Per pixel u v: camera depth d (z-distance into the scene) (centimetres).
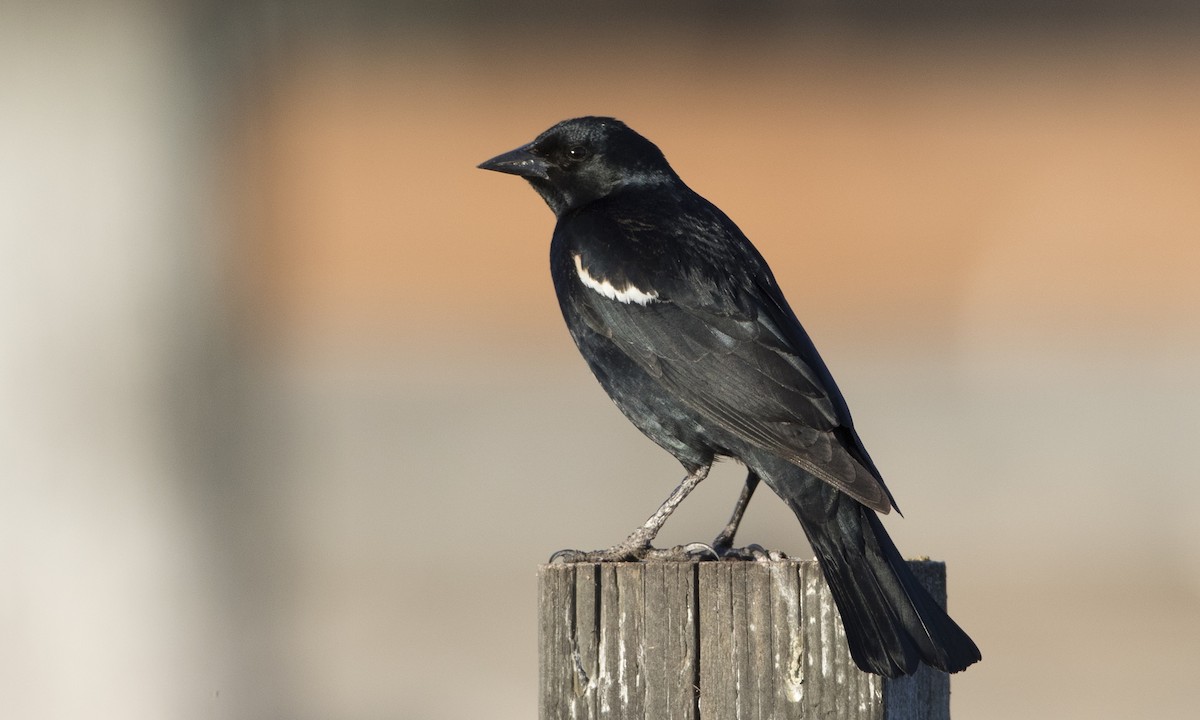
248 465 1602
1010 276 1750
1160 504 1634
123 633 1482
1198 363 1712
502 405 1673
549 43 1761
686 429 827
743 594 640
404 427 1666
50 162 1526
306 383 1664
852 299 1742
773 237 1756
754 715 635
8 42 1518
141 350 1549
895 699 648
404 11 1736
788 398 782
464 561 1568
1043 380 1708
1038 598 1455
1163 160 1767
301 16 1714
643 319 829
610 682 643
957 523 1614
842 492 739
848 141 1769
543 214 1748
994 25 1764
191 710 1462
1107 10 1758
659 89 1767
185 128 1581
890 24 1762
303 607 1519
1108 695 1220
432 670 1371
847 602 633
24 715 1453
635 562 660
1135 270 1756
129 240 1550
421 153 1747
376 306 1722
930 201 1762
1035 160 1770
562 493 1619
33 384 1509
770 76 1767
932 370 1717
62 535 1494
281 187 1709
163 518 1521
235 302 1620
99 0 1542
